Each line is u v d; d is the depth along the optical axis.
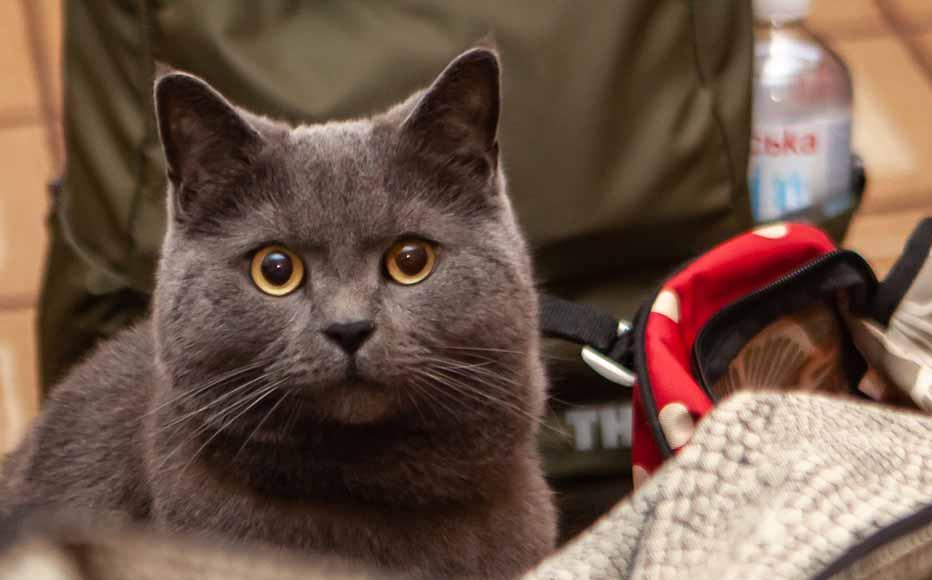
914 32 3.07
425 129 1.22
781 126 1.82
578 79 1.61
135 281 1.70
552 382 1.66
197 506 1.19
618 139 1.63
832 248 1.30
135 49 1.66
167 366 1.20
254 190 1.19
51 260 1.76
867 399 1.31
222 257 1.19
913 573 0.77
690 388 1.14
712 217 1.68
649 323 1.20
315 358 1.13
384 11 1.63
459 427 1.21
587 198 1.62
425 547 1.20
